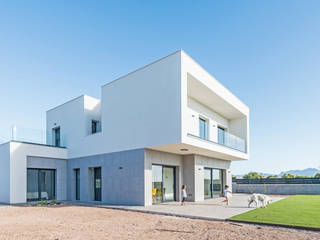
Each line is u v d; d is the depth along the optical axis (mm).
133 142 13211
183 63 11578
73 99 18281
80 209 11773
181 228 7055
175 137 11289
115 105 14594
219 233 6301
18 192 15328
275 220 7664
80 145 17078
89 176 16125
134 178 12914
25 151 15992
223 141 16938
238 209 10664
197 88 14062
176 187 15086
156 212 10148
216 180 18688
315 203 12812
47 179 17359
